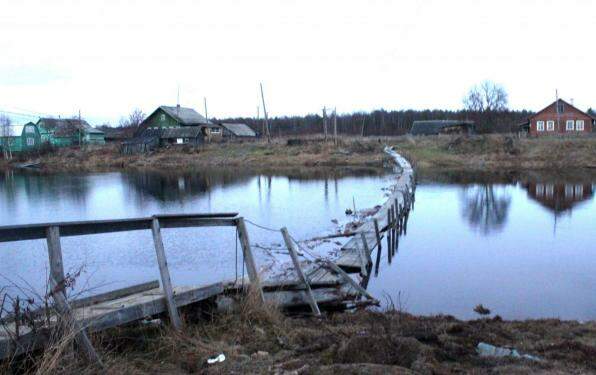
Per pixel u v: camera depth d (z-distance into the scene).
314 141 70.00
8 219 25.27
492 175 43.56
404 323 7.71
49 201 31.83
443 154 56.78
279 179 44.41
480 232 20.38
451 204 28.38
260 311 7.14
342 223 22.80
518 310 10.88
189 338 6.12
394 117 125.12
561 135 59.78
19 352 4.88
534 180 39.16
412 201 29.14
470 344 6.35
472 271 14.36
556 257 15.91
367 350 5.64
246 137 93.69
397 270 14.60
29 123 86.50
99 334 5.82
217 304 7.38
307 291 9.80
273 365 5.41
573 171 45.06
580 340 7.05
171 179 45.88
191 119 85.44
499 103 99.69
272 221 23.53
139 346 5.98
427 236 19.80
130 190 37.25
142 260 15.95
